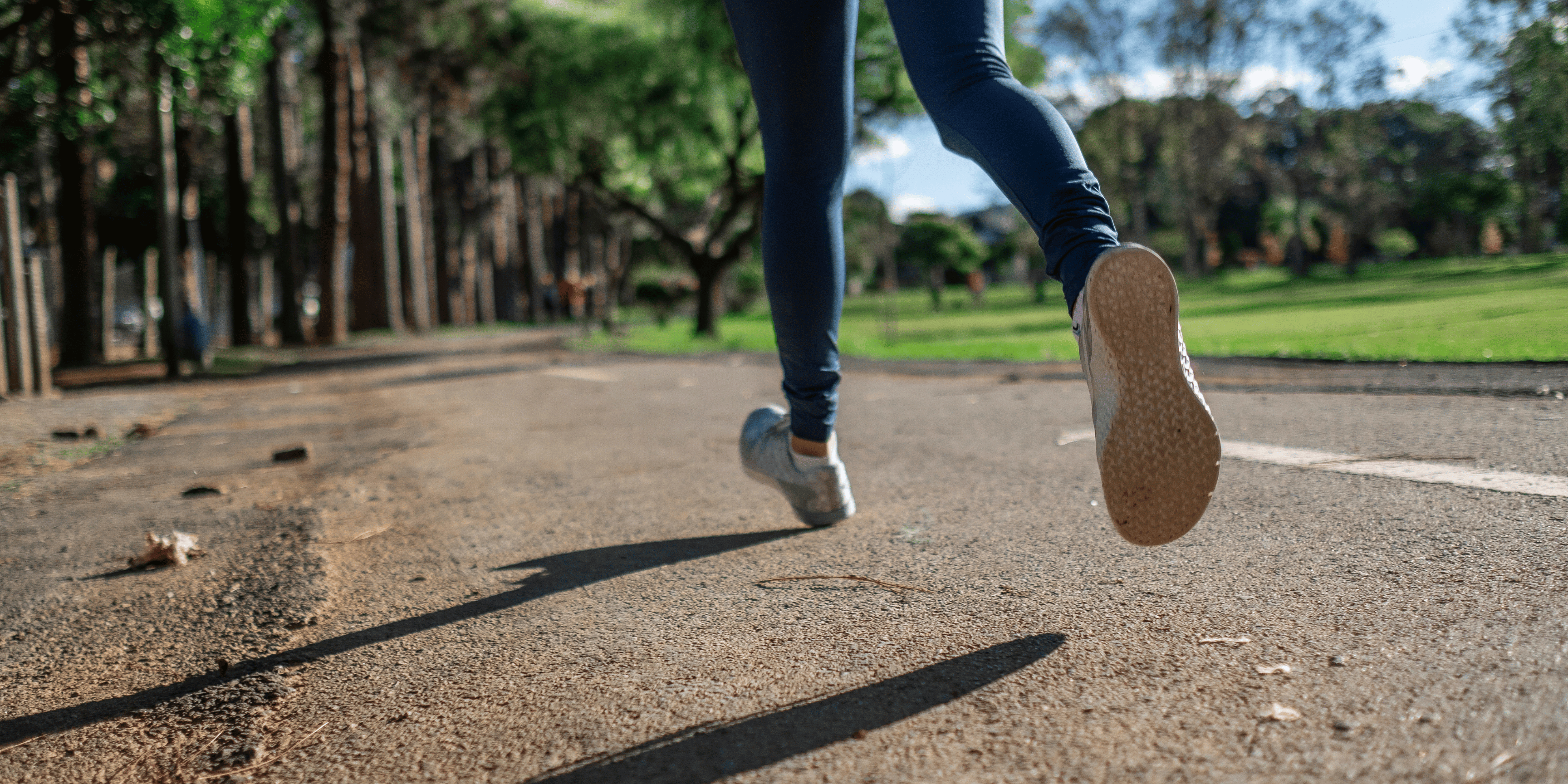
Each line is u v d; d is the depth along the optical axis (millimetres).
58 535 2920
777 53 1680
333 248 27047
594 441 4496
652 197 25922
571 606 1761
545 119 21812
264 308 36938
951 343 13727
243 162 25344
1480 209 20188
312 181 35688
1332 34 28094
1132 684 1179
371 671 1489
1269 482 2357
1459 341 6094
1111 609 1473
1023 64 19359
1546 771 877
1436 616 1304
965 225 83250
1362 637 1256
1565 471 2174
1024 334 15180
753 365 11039
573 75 21312
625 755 1119
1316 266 55312
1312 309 13086
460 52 23625
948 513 2338
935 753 1048
